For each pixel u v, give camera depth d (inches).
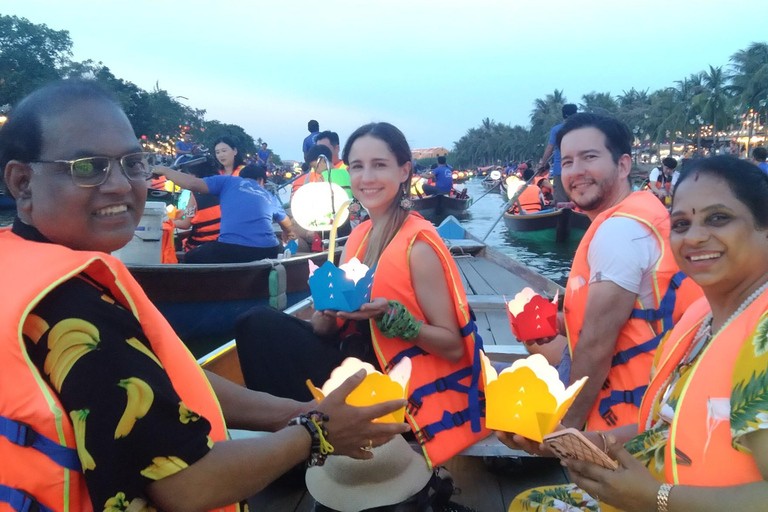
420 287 78.7
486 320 171.3
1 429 39.1
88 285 41.1
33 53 1923.0
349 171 89.0
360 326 87.4
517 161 4153.5
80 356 38.4
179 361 45.6
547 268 429.1
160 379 40.7
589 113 91.0
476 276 241.8
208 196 252.7
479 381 82.2
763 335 41.4
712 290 50.1
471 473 91.0
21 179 45.1
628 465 46.3
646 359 77.7
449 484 78.7
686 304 77.5
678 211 49.7
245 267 206.5
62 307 39.4
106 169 44.4
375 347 79.9
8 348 38.1
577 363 79.9
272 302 214.7
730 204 46.9
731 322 46.4
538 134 3553.2
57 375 38.4
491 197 1277.1
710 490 42.1
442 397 77.6
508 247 522.6
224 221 227.8
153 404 39.4
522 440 52.6
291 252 252.5
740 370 42.0
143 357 40.8
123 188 45.3
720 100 2228.1
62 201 43.9
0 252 43.4
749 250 47.0
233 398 64.9
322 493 70.6
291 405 64.7
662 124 2461.9
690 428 45.6
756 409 39.7
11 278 40.1
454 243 307.7
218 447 43.3
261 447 45.2
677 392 52.6
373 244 88.8
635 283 76.8
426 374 77.7
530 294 91.2
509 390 53.0
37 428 38.4
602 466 46.9
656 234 77.2
